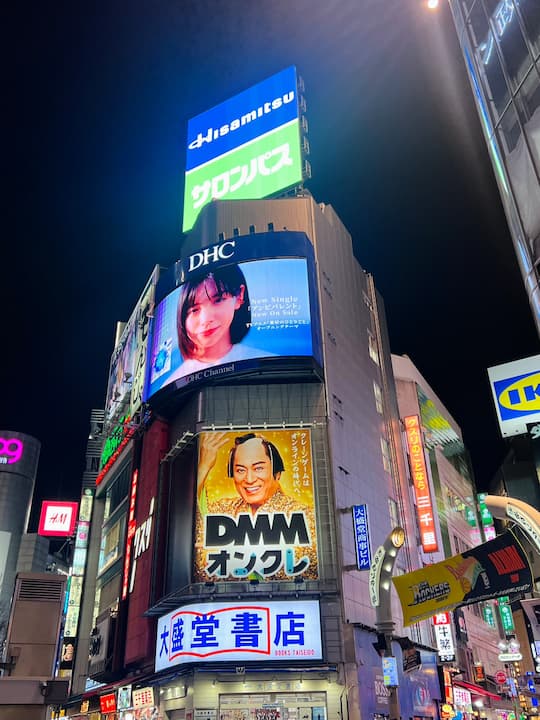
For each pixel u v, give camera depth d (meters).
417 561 47.56
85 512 63.97
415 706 39.03
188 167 57.00
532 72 19.62
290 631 32.91
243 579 34.22
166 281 46.38
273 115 54.19
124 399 59.28
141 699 37.56
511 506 12.97
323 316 43.66
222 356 40.19
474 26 23.52
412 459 52.62
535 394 23.27
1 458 151.62
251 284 41.75
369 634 35.62
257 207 47.78
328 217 51.75
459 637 52.94
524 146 19.81
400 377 60.00
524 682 59.66
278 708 32.16
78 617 58.41
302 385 40.38
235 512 36.00
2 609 128.12
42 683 16.56
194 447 39.00
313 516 35.75
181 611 34.47
